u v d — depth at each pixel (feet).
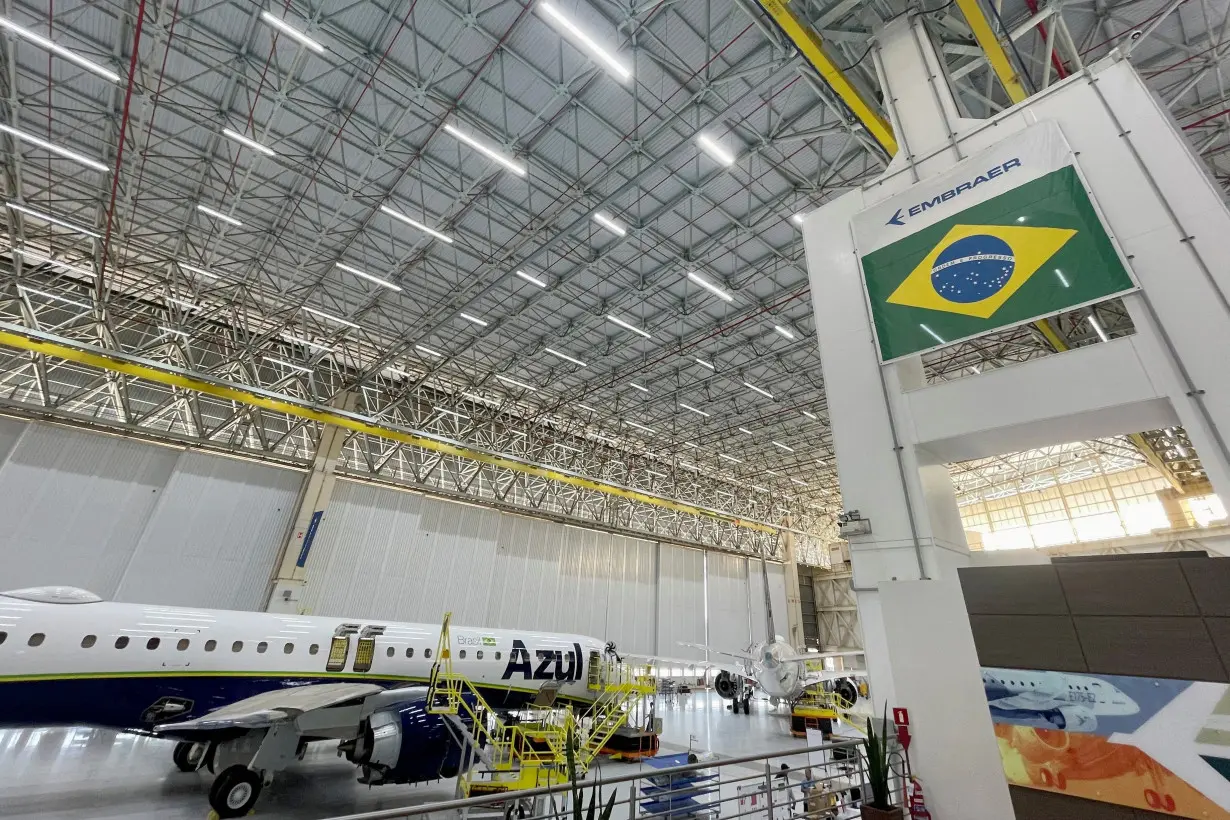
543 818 16.62
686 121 43.68
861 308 31.50
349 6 35.86
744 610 132.46
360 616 75.72
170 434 67.36
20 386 61.00
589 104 42.52
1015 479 140.26
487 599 89.71
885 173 33.60
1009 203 27.12
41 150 46.62
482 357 80.69
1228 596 16.33
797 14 33.71
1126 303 22.89
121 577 61.72
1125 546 121.39
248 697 41.29
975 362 79.97
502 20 36.99
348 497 79.41
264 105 42.47
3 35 37.29
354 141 45.47
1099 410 22.44
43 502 59.31
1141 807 16.24
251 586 69.15
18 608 35.22
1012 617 20.22
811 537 161.17
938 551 25.77
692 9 36.60
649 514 122.72
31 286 57.11
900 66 35.27
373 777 34.63
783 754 22.99
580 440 107.34
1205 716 15.85
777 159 47.29
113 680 36.60
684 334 73.36
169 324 63.00
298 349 78.28
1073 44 35.91
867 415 29.53
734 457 118.32
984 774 20.95
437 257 58.90
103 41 38.37
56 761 40.93
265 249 57.62
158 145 45.91
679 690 115.85
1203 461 19.69
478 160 47.34
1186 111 42.57
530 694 56.34
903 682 23.77
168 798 34.88
